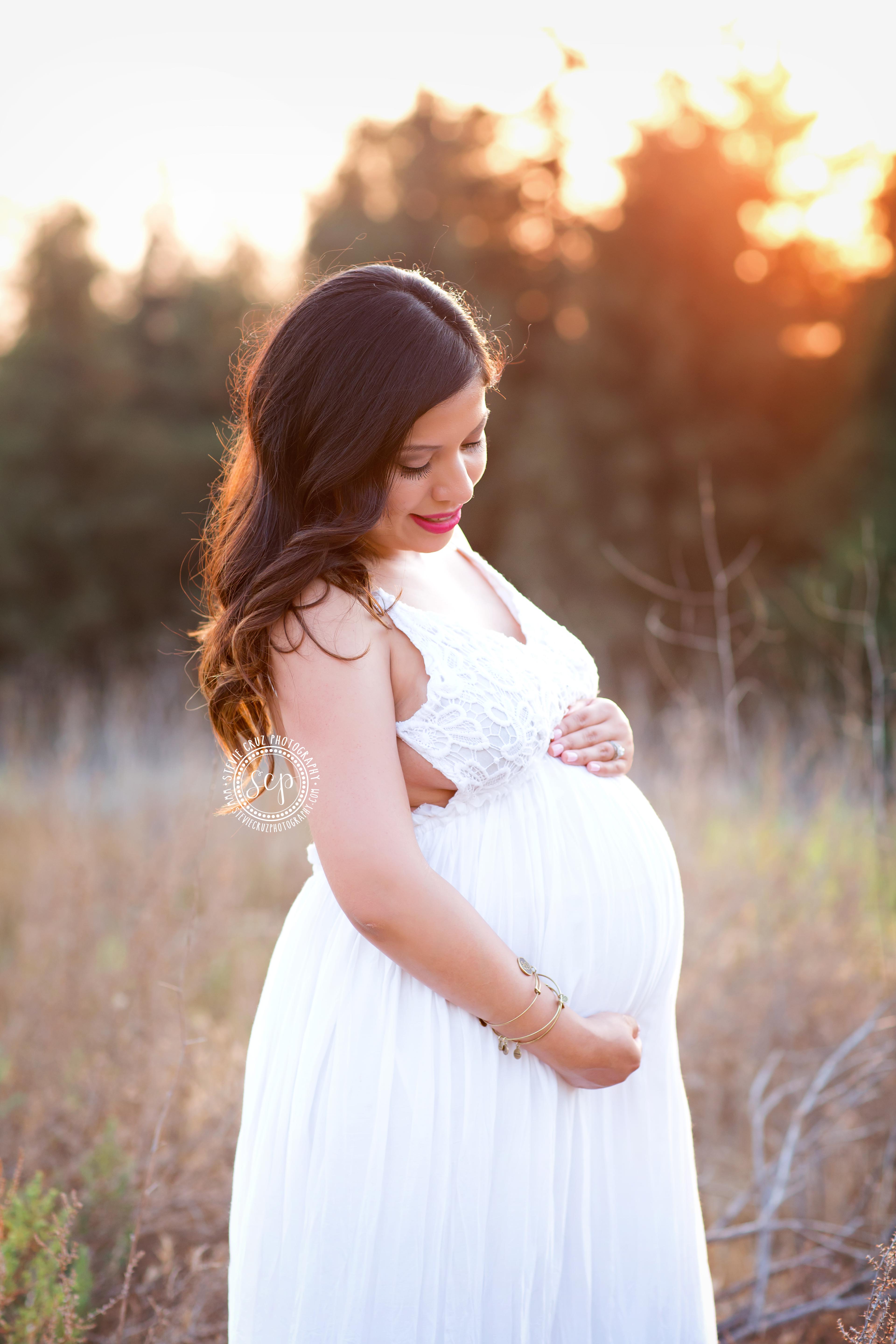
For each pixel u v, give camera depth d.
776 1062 2.74
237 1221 1.53
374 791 1.28
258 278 21.36
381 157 19.59
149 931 3.05
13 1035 2.96
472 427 1.37
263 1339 1.40
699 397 16.36
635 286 16.44
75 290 20.47
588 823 1.54
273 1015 1.52
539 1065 1.42
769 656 5.68
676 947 1.64
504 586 1.67
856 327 15.11
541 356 17.98
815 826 4.01
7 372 20.25
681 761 4.64
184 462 19.84
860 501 14.02
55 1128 2.56
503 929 1.44
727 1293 2.22
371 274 1.36
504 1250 1.38
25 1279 1.96
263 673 1.37
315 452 1.35
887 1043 2.97
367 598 1.35
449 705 1.38
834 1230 2.23
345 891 1.28
